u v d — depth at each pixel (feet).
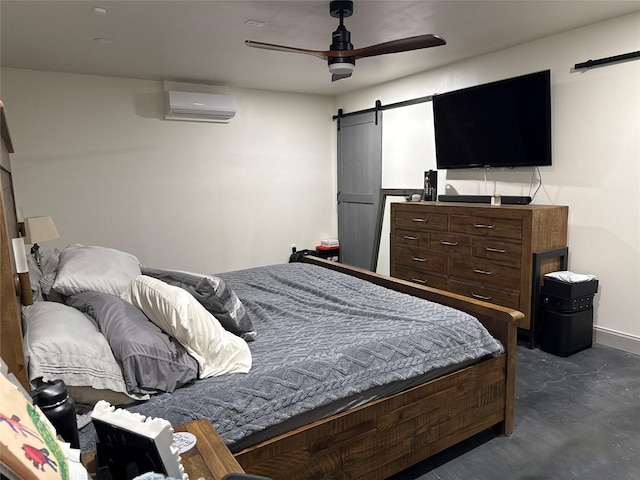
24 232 9.43
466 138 13.93
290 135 19.17
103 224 15.71
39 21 9.95
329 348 6.05
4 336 3.24
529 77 11.91
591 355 10.76
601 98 10.91
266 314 7.77
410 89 16.17
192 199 17.26
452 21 10.51
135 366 4.82
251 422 4.97
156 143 16.38
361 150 18.78
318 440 5.49
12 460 1.86
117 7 9.26
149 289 5.82
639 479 6.39
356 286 9.31
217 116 16.78
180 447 3.47
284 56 13.14
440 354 6.54
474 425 7.07
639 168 10.41
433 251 13.79
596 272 11.40
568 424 7.80
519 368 10.07
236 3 9.16
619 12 10.09
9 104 13.93
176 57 13.12
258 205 18.72
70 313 5.36
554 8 9.79
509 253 11.55
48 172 14.67
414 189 16.49
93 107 15.20
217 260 18.04
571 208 11.80
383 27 10.83
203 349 5.41
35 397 3.16
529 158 12.36
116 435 2.91
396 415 6.15
